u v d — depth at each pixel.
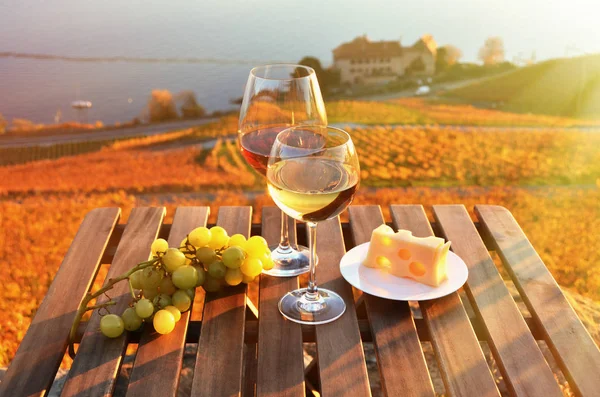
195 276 1.06
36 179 9.06
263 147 1.19
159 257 1.06
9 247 6.11
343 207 0.99
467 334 1.01
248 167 9.49
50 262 5.79
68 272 1.20
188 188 8.66
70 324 1.06
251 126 1.21
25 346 1.01
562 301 1.10
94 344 1.00
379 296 1.06
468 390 0.90
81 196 8.53
